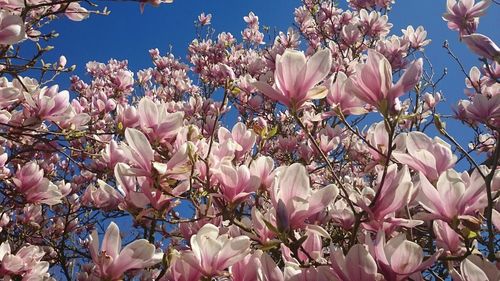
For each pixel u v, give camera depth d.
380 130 0.64
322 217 0.71
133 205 0.62
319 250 0.55
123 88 1.92
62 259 1.45
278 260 0.73
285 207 0.48
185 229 0.78
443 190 0.47
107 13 1.16
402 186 0.47
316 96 0.54
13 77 1.06
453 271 0.41
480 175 0.47
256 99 1.74
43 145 1.32
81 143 1.52
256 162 0.64
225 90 0.73
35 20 1.11
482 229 0.61
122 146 0.59
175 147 0.66
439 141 0.53
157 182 0.58
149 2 1.00
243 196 0.60
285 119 1.88
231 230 0.67
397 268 0.39
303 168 0.50
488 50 0.52
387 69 0.48
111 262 0.52
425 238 0.76
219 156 0.67
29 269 0.86
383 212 0.48
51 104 0.99
